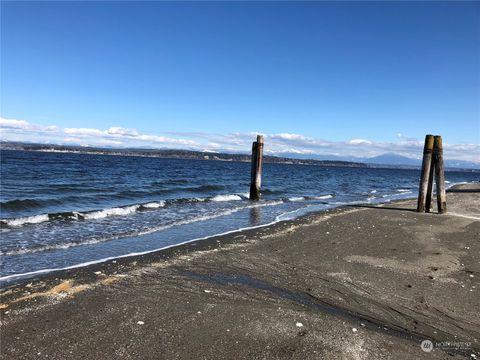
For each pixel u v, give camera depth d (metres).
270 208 20.11
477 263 9.05
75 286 6.98
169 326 5.41
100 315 5.71
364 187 45.38
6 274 7.64
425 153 17.73
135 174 44.81
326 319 5.84
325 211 19.00
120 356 4.57
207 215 16.72
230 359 4.59
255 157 23.47
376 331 5.54
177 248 10.20
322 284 7.51
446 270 8.46
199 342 4.97
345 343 5.07
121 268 8.20
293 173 74.19
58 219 14.17
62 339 4.94
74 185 27.50
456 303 6.61
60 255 9.25
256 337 5.16
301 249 10.29
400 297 6.86
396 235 12.21
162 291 6.86
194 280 7.58
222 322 5.60
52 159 74.06
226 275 7.99
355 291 7.14
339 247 10.55
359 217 16.30
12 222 12.99
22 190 23.16
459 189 37.56
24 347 4.71
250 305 6.33
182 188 30.03
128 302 6.27
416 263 8.97
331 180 56.16
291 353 4.76
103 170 48.44
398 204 22.72
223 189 32.28
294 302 6.56
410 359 4.73
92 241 10.88
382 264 8.89
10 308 5.89
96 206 18.81
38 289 6.78
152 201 21.62
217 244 10.79
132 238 11.51
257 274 8.09
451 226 13.93
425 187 17.95
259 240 11.41
